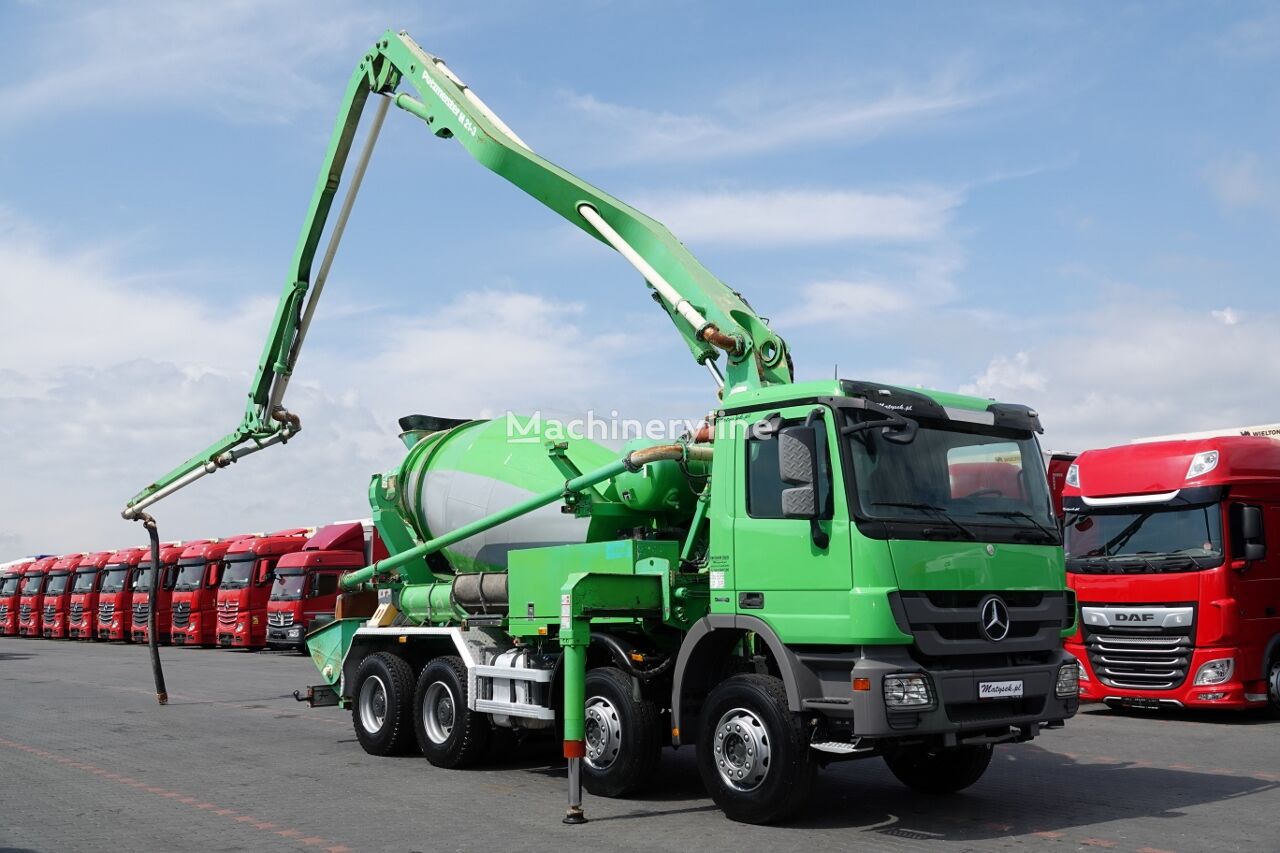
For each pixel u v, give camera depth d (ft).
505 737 36.86
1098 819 27.71
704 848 24.88
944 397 28.99
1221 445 47.93
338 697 44.01
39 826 27.84
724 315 31.12
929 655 25.81
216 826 27.76
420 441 42.50
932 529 26.43
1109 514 50.52
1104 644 49.34
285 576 107.55
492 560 38.27
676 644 31.65
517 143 37.50
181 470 54.19
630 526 34.50
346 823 27.99
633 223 34.73
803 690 26.43
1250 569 47.37
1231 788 31.91
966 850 24.47
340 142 44.39
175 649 121.70
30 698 62.18
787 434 26.40
